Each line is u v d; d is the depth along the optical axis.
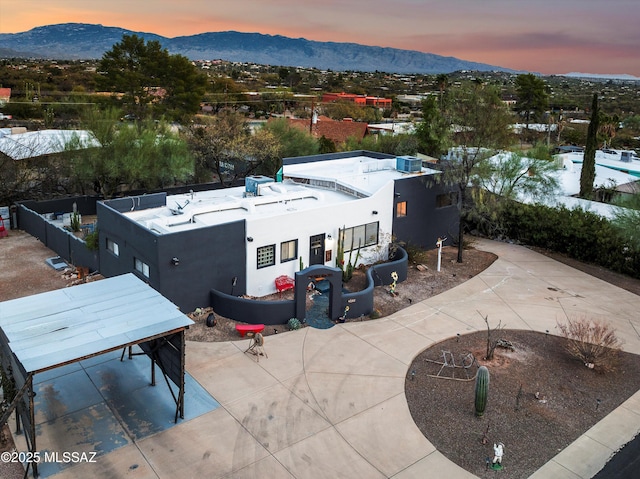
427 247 25.88
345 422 12.62
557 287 21.89
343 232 21.67
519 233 27.94
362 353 15.86
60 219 29.27
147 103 48.59
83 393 13.45
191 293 17.69
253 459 11.26
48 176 31.66
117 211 20.33
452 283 21.88
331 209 20.98
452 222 26.86
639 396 14.20
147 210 20.91
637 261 23.31
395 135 40.59
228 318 17.75
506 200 25.59
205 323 17.31
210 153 35.22
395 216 23.77
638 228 21.52
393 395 13.78
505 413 13.17
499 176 26.34
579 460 11.59
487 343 16.27
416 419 12.83
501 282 22.19
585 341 16.33
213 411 12.86
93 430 12.02
